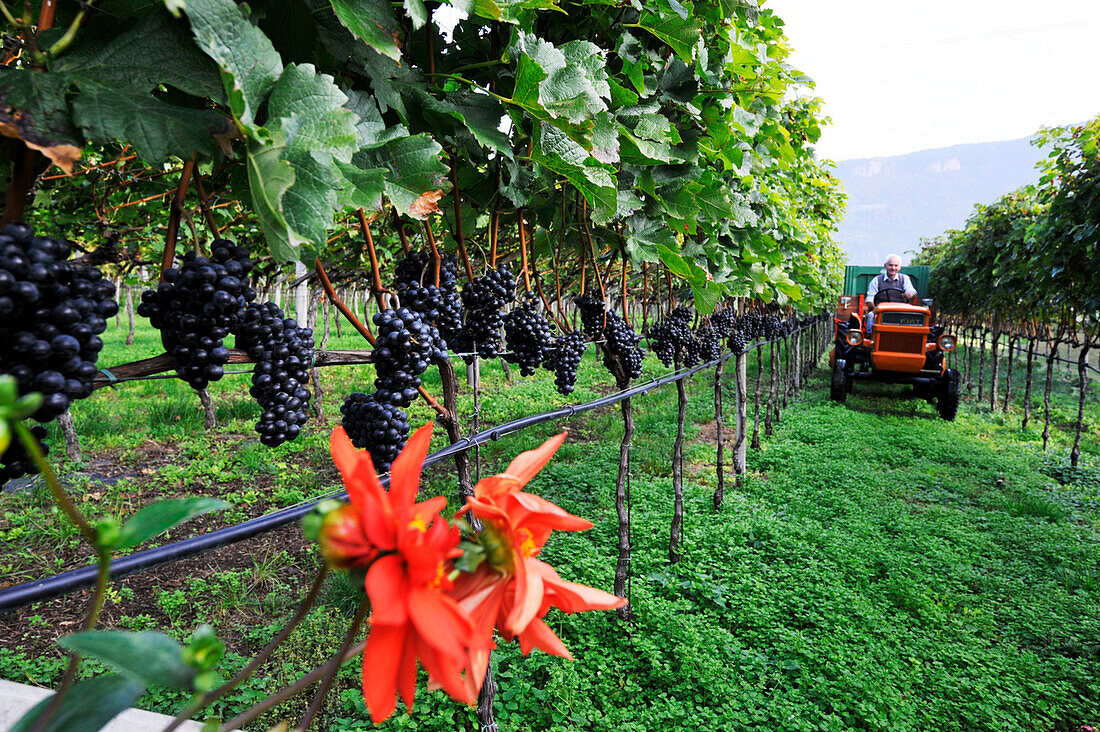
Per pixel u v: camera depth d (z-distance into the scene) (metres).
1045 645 4.27
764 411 11.33
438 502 0.54
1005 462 8.52
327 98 0.99
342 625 3.91
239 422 9.13
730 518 5.90
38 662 3.51
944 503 6.95
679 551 5.05
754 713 3.33
